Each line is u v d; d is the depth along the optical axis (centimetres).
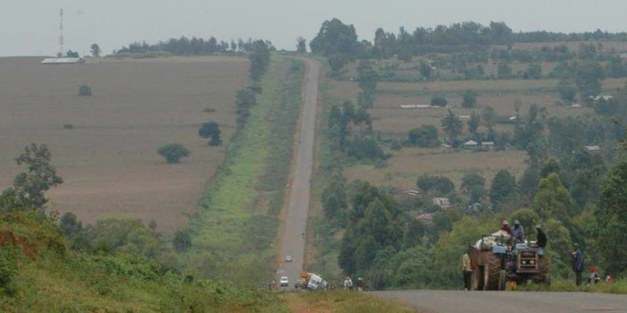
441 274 12369
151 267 4647
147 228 15275
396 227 15475
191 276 4778
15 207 4397
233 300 4366
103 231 13988
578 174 16038
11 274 3153
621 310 4016
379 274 13688
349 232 16150
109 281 3844
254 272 13825
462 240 12462
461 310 4166
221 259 15188
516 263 6134
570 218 13262
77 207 18975
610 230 9738
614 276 9625
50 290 3331
